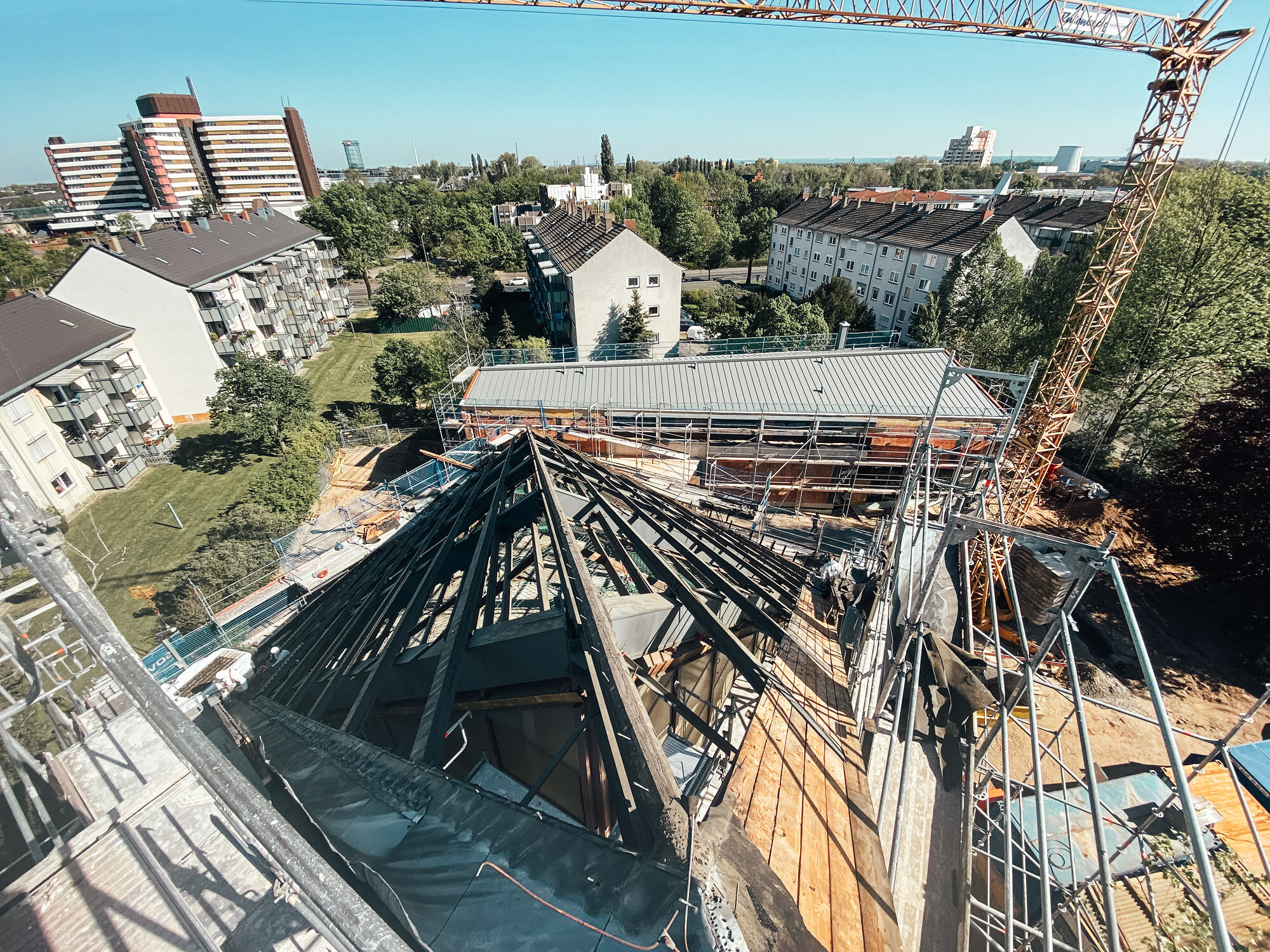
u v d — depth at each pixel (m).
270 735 6.66
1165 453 25.98
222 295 42.31
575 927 3.16
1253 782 14.31
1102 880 4.88
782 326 46.88
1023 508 27.08
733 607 8.96
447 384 38.84
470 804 4.21
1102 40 24.25
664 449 24.69
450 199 112.94
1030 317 34.06
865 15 25.25
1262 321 25.91
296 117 149.12
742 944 3.12
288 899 2.36
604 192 105.94
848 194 74.88
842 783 6.83
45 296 35.97
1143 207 23.86
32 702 5.69
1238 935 9.31
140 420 35.47
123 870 3.99
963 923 7.42
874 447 24.48
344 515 27.19
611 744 4.76
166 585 23.41
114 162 150.38
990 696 9.84
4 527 2.94
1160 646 21.55
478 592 7.86
